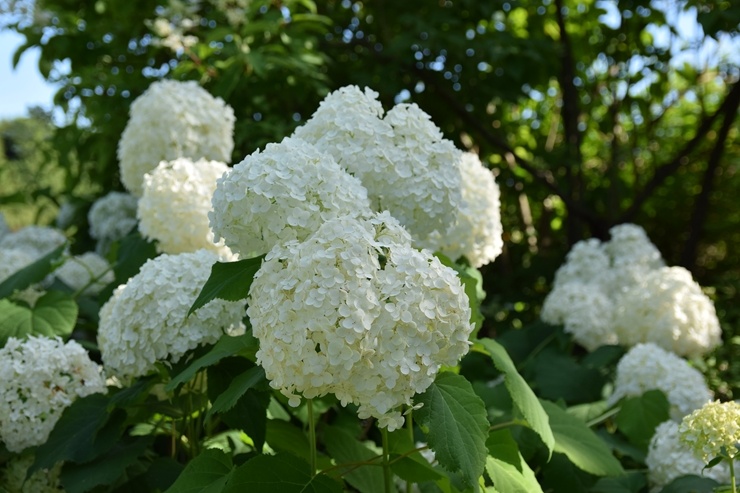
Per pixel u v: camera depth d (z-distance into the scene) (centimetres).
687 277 409
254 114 533
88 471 232
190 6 498
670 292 404
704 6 529
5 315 291
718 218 754
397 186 221
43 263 317
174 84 352
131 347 232
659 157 759
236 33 466
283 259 175
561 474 283
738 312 539
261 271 175
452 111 609
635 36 652
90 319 389
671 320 400
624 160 712
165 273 237
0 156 931
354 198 196
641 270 470
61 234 523
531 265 624
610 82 691
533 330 454
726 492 218
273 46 457
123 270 311
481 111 612
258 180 191
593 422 333
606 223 622
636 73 666
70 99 552
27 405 252
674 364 343
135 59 557
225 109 357
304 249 170
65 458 230
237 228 195
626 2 582
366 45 584
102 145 533
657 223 766
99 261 450
